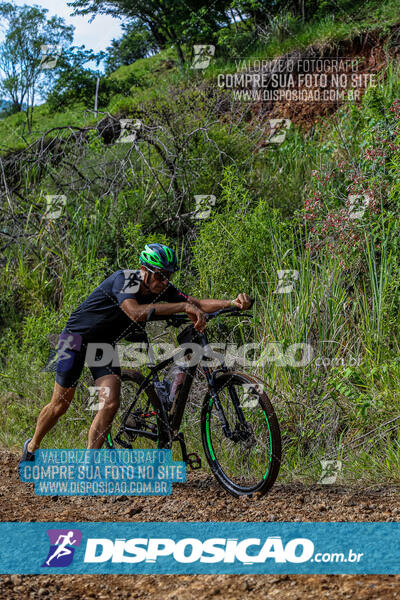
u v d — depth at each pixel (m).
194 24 14.24
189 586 2.62
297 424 4.41
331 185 6.51
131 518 3.57
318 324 4.99
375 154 5.94
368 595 2.38
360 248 5.53
